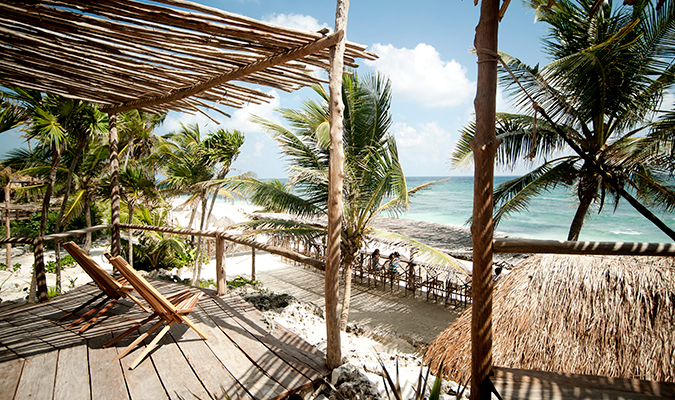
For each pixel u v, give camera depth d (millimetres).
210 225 18281
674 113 4828
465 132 7898
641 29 5969
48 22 2061
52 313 3869
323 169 7832
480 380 2139
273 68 2875
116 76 3031
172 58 2576
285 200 7492
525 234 25750
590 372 3115
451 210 39188
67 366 2771
